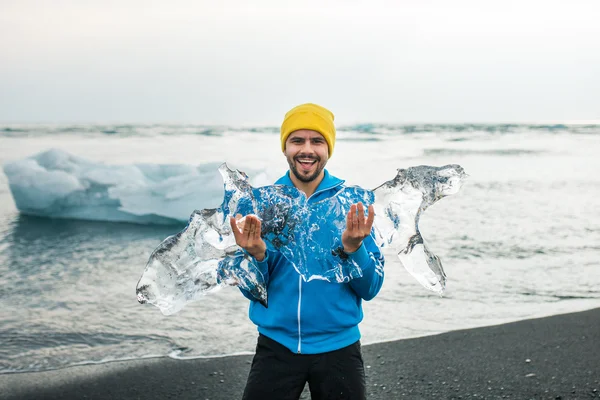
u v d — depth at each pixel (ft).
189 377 11.48
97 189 30.42
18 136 93.25
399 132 88.38
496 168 45.70
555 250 21.68
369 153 60.18
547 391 10.45
